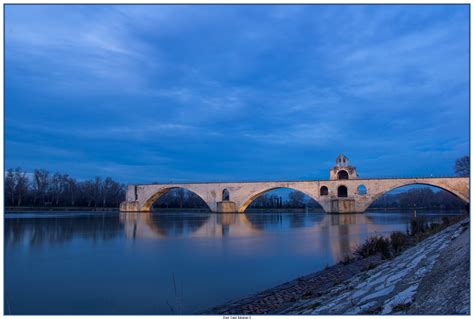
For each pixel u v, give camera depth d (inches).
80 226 2352.4
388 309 388.8
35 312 620.1
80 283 812.6
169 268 983.0
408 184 3745.1
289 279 837.2
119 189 5979.3
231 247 1384.1
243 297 683.4
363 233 1855.3
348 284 625.0
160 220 3115.2
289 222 2876.5
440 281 394.3
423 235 1154.7
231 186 4510.3
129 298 703.1
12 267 1007.0
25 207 4483.3
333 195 4057.6
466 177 3503.9
